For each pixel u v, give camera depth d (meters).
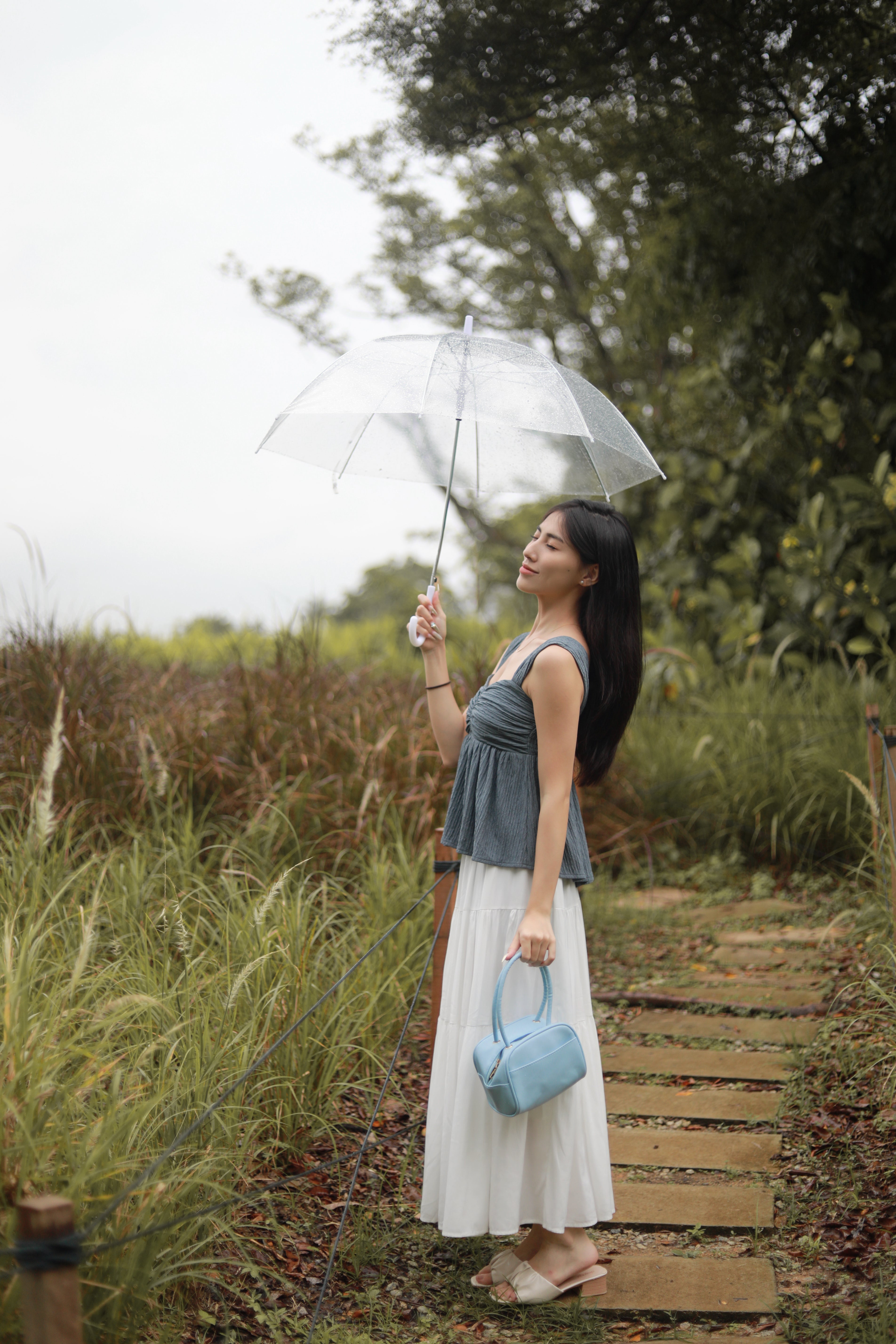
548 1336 2.52
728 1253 2.87
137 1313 2.22
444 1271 2.82
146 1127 2.63
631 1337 2.54
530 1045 2.42
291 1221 2.94
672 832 7.03
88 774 5.22
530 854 2.62
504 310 13.14
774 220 7.86
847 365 8.23
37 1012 2.55
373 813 5.54
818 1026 4.31
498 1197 2.52
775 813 6.75
